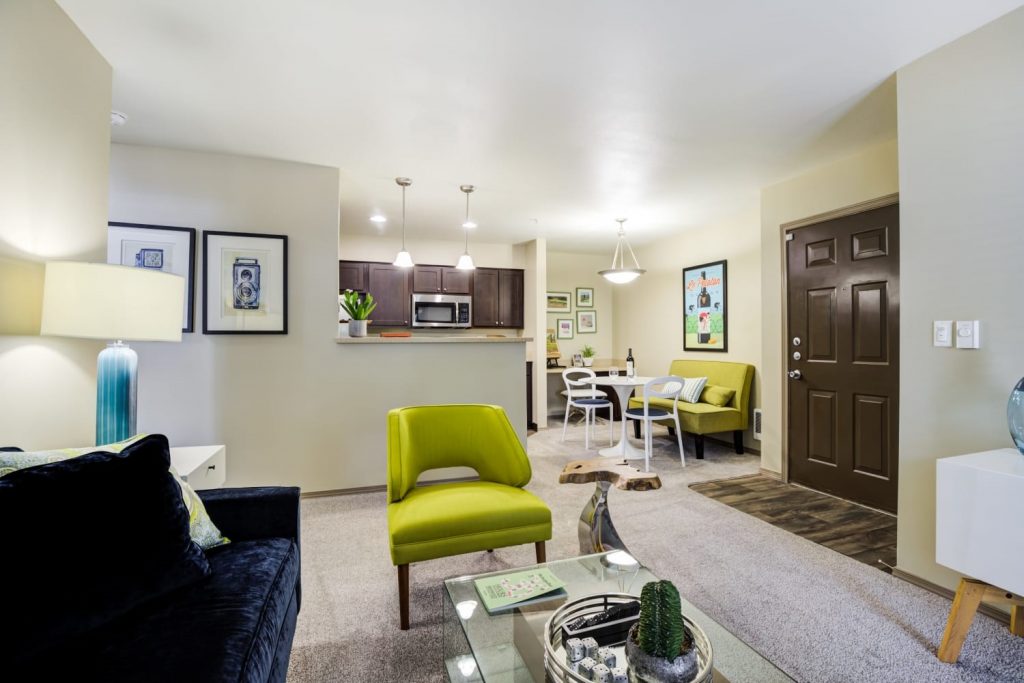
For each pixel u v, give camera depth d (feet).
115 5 5.64
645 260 21.02
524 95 7.80
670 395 15.43
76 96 6.05
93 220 6.43
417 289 19.16
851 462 10.57
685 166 10.99
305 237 10.82
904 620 6.04
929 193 6.74
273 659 3.72
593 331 23.32
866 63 6.95
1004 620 5.99
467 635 4.24
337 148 9.98
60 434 5.79
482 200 13.82
